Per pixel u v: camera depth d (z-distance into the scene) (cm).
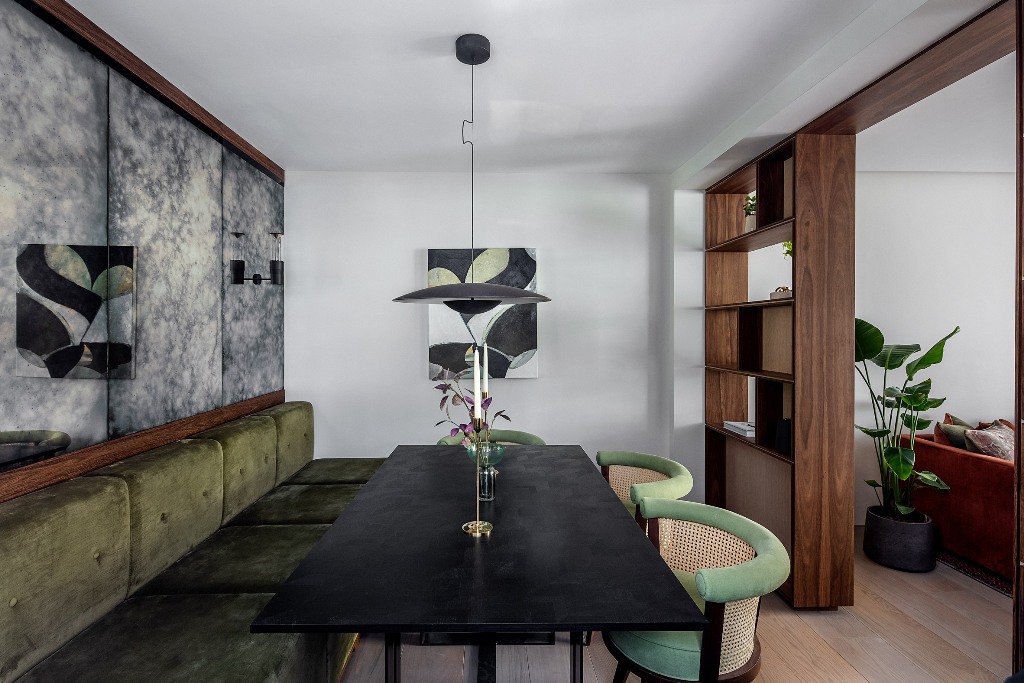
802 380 262
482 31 198
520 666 223
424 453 272
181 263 249
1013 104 265
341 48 211
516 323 377
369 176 377
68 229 180
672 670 148
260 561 209
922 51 184
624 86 244
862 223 381
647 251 384
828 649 229
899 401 318
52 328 173
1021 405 145
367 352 377
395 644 142
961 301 383
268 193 347
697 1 179
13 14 157
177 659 146
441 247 378
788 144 271
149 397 225
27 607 140
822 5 180
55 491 163
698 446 379
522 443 320
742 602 145
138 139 218
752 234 298
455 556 149
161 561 199
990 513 295
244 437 265
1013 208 382
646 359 385
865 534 328
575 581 134
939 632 243
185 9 184
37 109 166
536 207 380
